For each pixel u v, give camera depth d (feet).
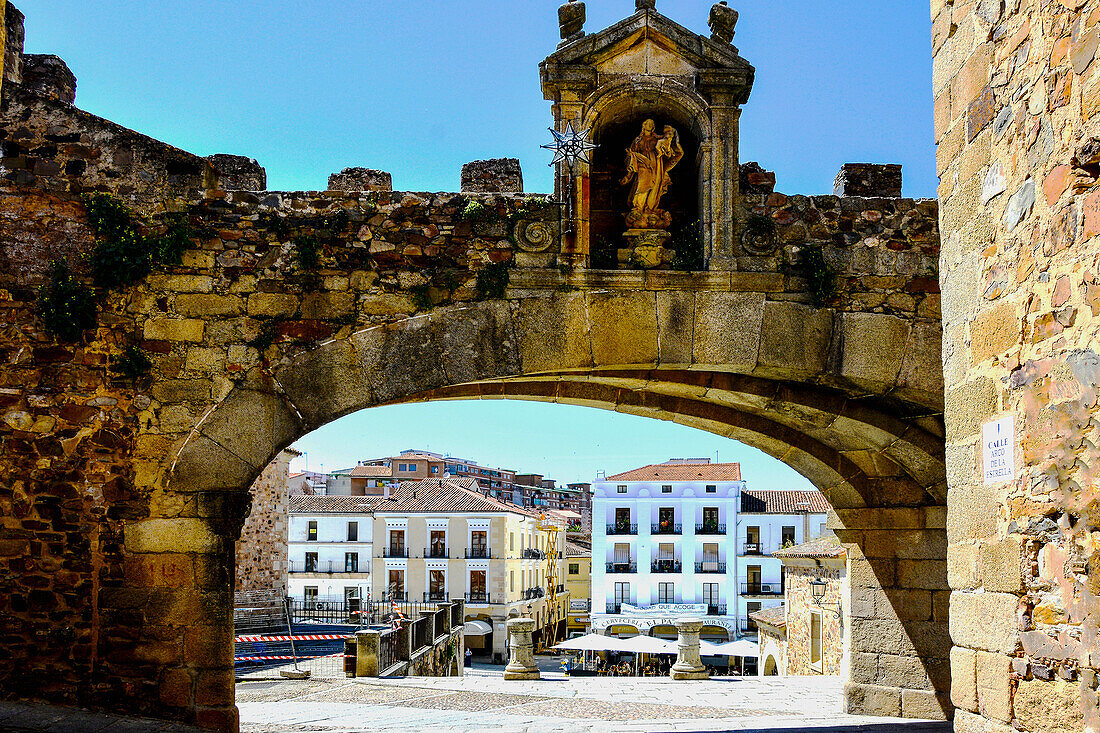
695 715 40.47
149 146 29.17
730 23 31.40
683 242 30.73
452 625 85.30
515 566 167.43
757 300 29.99
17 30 30.66
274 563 93.20
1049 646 16.16
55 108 29.09
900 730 34.37
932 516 38.42
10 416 27.68
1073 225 15.56
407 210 29.58
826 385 32.73
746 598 167.84
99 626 27.04
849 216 30.83
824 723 36.86
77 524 27.37
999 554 17.92
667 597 169.58
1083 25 15.26
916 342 30.25
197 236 28.86
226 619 27.43
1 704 26.40
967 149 19.65
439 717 40.01
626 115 32.30
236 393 28.25
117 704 26.76
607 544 171.73
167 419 28.04
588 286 29.63
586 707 43.62
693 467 175.63
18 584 27.12
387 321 28.96
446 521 161.79
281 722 38.09
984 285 18.76
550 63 30.71
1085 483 15.10
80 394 27.89
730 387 34.60
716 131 30.66
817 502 172.55
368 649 58.39
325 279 28.99
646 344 29.58
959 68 20.03
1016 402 17.37
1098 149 14.84
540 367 29.25
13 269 28.22
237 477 27.96
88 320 28.14
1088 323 15.07
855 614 39.93
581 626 206.90
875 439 36.60
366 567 164.25
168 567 27.35
